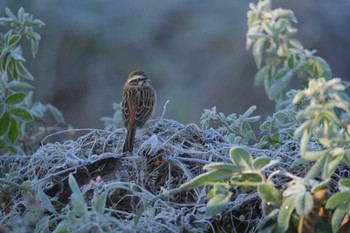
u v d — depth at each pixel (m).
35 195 8.48
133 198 8.34
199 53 27.58
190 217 8.02
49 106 12.73
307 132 7.37
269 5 11.47
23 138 12.07
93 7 28.56
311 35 25.92
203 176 7.64
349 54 25.89
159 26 28.86
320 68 11.39
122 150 9.21
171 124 9.64
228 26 27.72
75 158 9.05
